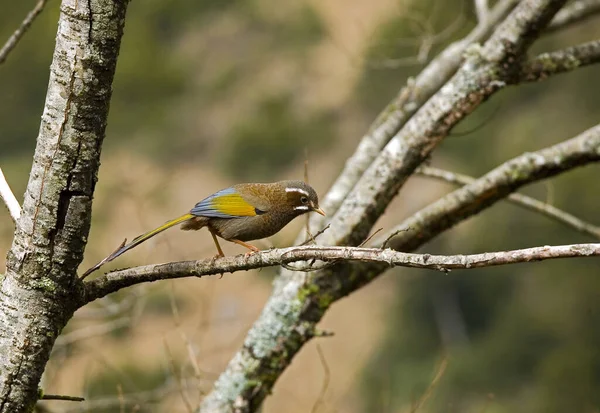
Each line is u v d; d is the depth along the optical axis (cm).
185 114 4066
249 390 812
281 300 826
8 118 3256
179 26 4425
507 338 3053
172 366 873
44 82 3322
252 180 3888
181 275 597
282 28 4428
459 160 3525
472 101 833
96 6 537
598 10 1141
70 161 552
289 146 3922
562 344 2988
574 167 861
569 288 3081
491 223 3144
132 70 4056
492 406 2823
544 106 3547
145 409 1059
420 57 1202
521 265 3234
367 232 830
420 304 3300
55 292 570
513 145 3409
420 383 2912
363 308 3338
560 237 3017
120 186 1928
